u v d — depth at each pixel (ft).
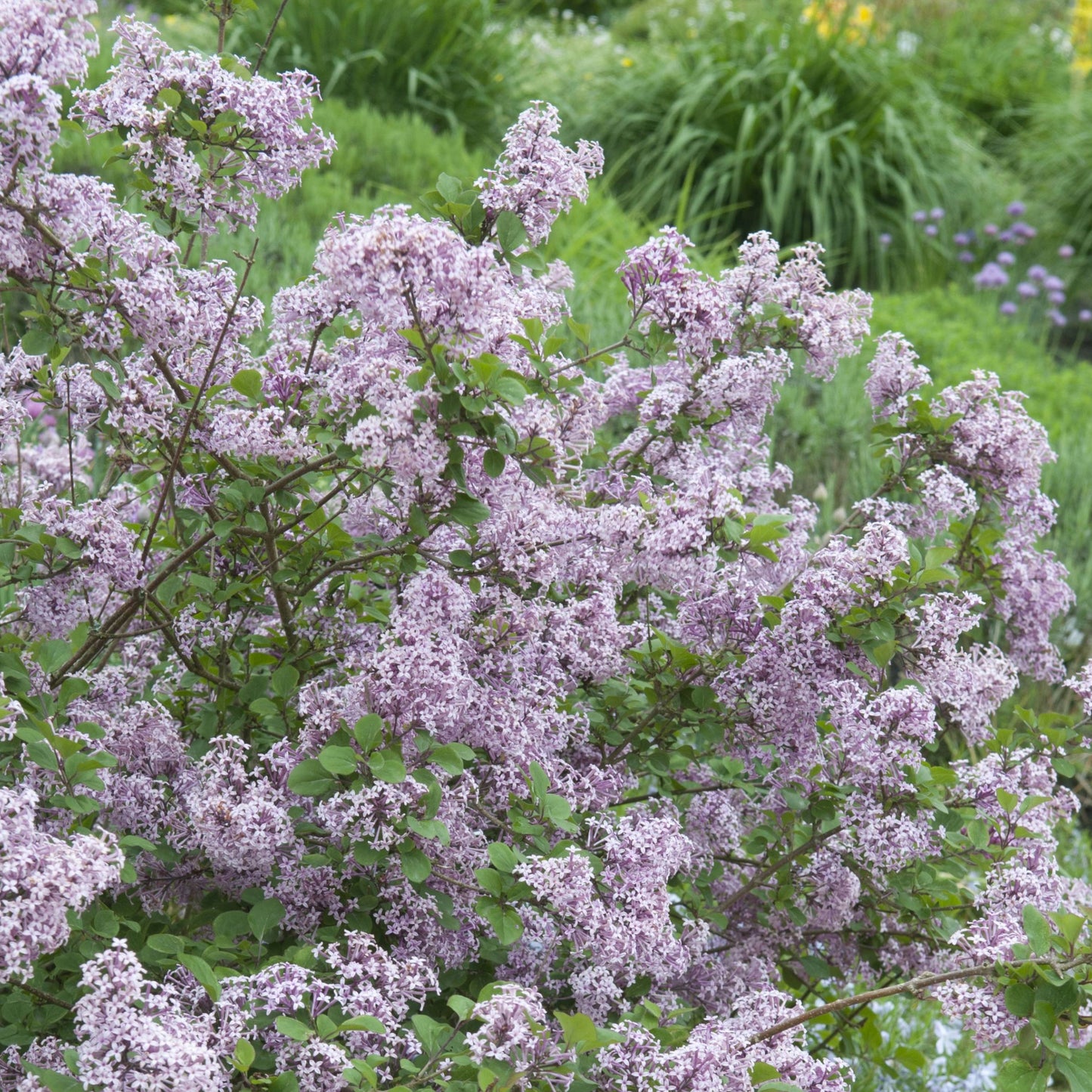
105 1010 5.57
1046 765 8.70
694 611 8.30
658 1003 7.88
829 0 36.88
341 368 7.47
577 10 56.24
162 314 7.20
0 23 6.05
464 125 32.55
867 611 7.97
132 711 7.83
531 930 7.02
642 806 8.43
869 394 10.05
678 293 8.30
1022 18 45.73
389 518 7.70
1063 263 33.35
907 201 30.76
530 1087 6.11
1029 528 9.95
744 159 31.65
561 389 8.07
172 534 8.94
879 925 9.09
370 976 6.54
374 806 6.69
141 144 7.48
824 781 8.45
